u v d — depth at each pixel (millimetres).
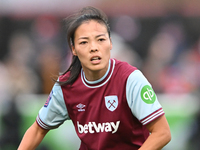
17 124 24344
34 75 30359
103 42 10438
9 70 30078
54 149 22703
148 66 32156
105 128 10906
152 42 33281
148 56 32969
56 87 11656
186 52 33125
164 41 33125
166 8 33781
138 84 10508
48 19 33250
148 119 10312
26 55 32156
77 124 11484
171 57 32750
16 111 24734
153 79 31438
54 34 33031
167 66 32156
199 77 31297
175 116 24266
